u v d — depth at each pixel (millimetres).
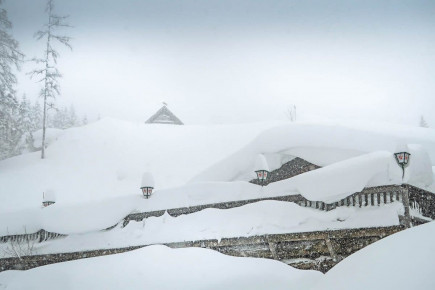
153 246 10180
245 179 16562
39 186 28953
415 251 5438
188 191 13859
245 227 12086
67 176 30547
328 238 11109
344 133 15062
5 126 35500
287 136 15828
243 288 8148
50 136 39562
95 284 8883
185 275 8789
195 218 13023
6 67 36219
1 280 10461
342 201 11781
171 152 33531
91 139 37250
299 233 11406
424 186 12359
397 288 4914
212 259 9391
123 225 14188
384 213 10859
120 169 30547
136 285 8609
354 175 11383
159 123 43406
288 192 12633
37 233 15195
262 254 12047
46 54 39281
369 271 5641
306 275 8516
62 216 14867
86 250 13711
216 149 33250
